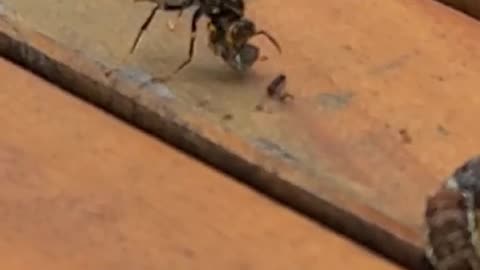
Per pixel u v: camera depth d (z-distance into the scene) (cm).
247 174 16
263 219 15
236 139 16
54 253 14
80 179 15
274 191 15
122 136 16
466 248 14
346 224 15
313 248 15
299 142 16
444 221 14
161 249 15
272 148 16
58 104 16
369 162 16
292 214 15
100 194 15
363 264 15
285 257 15
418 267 15
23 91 16
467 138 16
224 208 15
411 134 16
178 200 15
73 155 16
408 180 16
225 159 16
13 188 15
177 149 16
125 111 16
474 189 14
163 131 16
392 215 15
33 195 15
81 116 16
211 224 15
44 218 15
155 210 15
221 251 15
